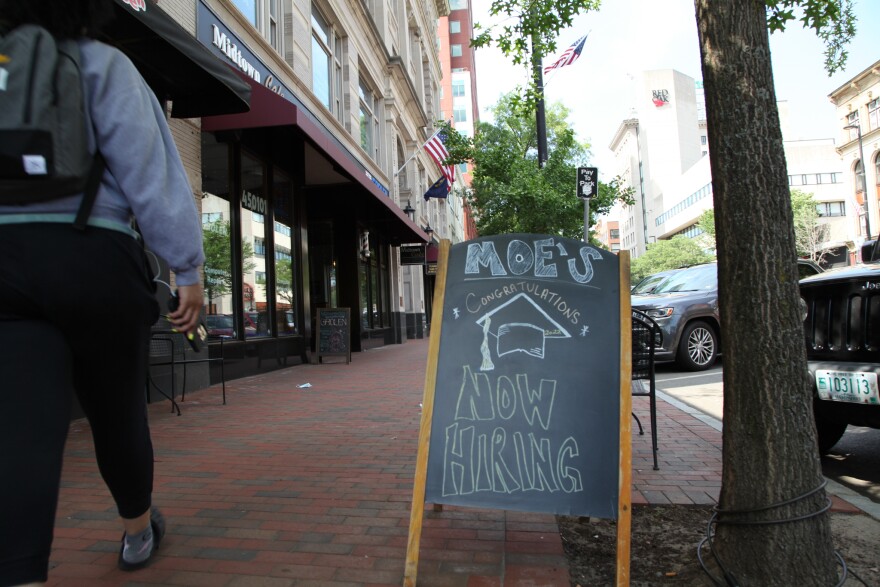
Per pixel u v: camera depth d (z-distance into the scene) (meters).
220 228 8.71
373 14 19.59
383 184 18.67
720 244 2.41
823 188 76.44
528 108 6.37
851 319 3.82
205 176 8.25
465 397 2.60
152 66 5.72
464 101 69.75
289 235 11.63
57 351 1.51
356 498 3.43
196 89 6.25
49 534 1.39
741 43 2.32
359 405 6.54
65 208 1.51
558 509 2.41
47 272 1.46
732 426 2.37
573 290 2.66
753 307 2.30
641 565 2.63
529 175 20.20
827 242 55.94
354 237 15.96
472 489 2.49
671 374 8.87
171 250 1.71
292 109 7.71
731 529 2.35
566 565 2.57
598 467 2.43
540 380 2.57
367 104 17.86
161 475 3.89
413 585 2.35
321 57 13.62
